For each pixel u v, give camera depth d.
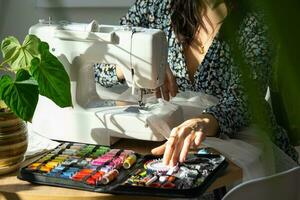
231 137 1.38
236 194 0.93
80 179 1.04
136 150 1.30
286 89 0.36
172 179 1.04
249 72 0.36
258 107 0.36
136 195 0.98
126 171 1.11
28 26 2.81
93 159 1.17
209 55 1.71
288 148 1.39
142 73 1.32
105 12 2.61
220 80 1.71
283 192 0.86
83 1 2.58
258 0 0.32
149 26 1.91
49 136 1.39
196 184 1.02
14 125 1.08
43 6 2.67
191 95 1.68
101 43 1.31
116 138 1.36
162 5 1.86
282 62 0.34
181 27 1.78
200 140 1.18
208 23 1.74
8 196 1.00
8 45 1.18
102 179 1.02
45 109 1.38
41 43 1.19
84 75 1.37
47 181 1.04
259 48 0.45
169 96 1.65
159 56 1.32
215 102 1.65
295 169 0.90
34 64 1.12
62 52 1.34
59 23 1.39
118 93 1.53
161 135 1.31
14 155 1.10
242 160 1.19
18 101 1.05
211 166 1.13
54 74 1.14
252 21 0.41
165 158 1.14
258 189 0.89
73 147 1.27
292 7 0.32
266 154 0.41
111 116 1.32
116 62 1.32
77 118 1.35
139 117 1.30
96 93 1.48
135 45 1.29
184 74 1.80
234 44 0.36
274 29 0.33
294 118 0.37
